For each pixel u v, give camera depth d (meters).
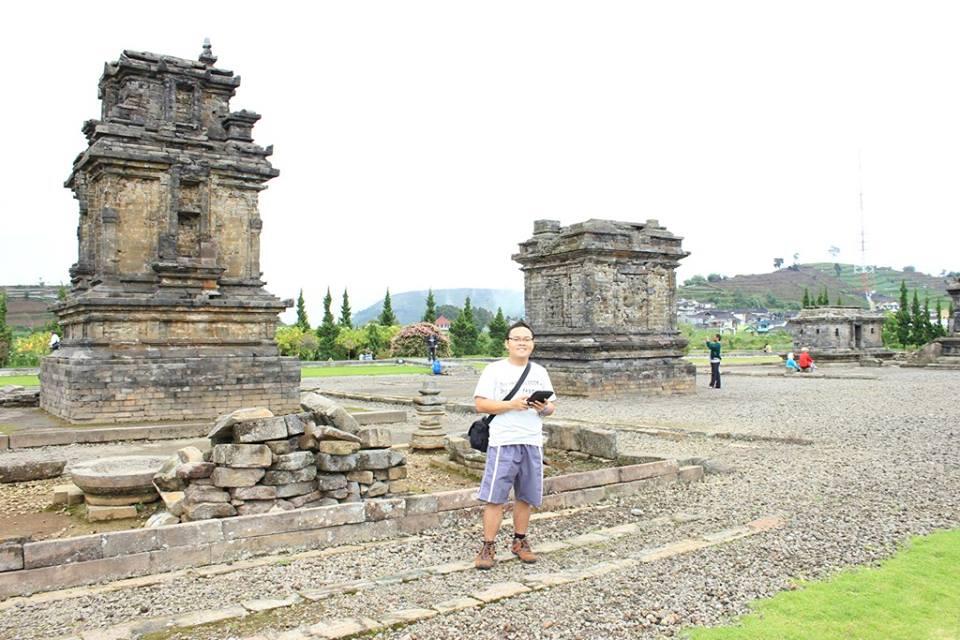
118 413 20.64
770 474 12.64
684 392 31.19
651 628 5.85
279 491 9.36
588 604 6.36
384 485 10.44
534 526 9.45
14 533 9.66
